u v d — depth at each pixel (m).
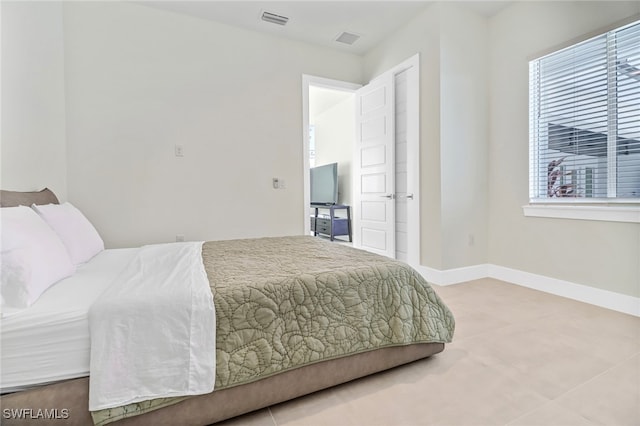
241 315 1.19
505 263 3.10
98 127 2.76
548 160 2.76
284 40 3.49
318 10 3.00
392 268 1.59
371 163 3.83
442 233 2.98
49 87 2.40
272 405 1.30
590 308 2.33
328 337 1.34
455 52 2.98
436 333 1.59
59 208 1.80
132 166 2.88
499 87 3.10
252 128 3.35
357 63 3.93
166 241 3.02
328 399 1.34
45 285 1.16
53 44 2.46
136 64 2.88
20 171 2.03
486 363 1.59
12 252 1.08
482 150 3.19
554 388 1.38
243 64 3.29
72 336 1.00
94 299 1.12
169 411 1.07
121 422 1.00
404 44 3.30
